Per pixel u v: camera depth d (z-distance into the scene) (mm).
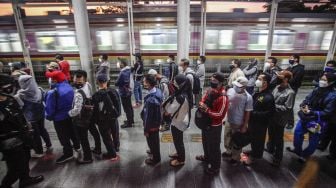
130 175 3703
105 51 9078
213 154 3531
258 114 3504
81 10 6273
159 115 3590
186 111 3541
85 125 3682
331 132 3957
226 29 8867
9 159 3059
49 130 5355
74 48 9023
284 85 3619
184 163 3994
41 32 8852
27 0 7148
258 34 8953
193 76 5312
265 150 4359
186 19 6570
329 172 3678
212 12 8812
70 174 3734
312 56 9281
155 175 3699
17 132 3000
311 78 9523
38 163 4027
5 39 8945
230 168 3844
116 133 4270
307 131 3771
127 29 8844
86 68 6766
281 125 3602
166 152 4363
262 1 7160
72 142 4348
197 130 5281
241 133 3617
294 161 4039
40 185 3473
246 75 5781
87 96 3691
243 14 8789
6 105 2889
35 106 3928
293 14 8844
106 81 3674
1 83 2830
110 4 7445
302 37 9055
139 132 5195
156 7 8852
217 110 3268
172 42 8984
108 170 3832
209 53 9109
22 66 4859
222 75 3236
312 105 3812
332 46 7449
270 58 5508
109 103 3705
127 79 5062
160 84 4312
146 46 9016
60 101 3613
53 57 9094
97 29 8867
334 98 3496
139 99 6898
